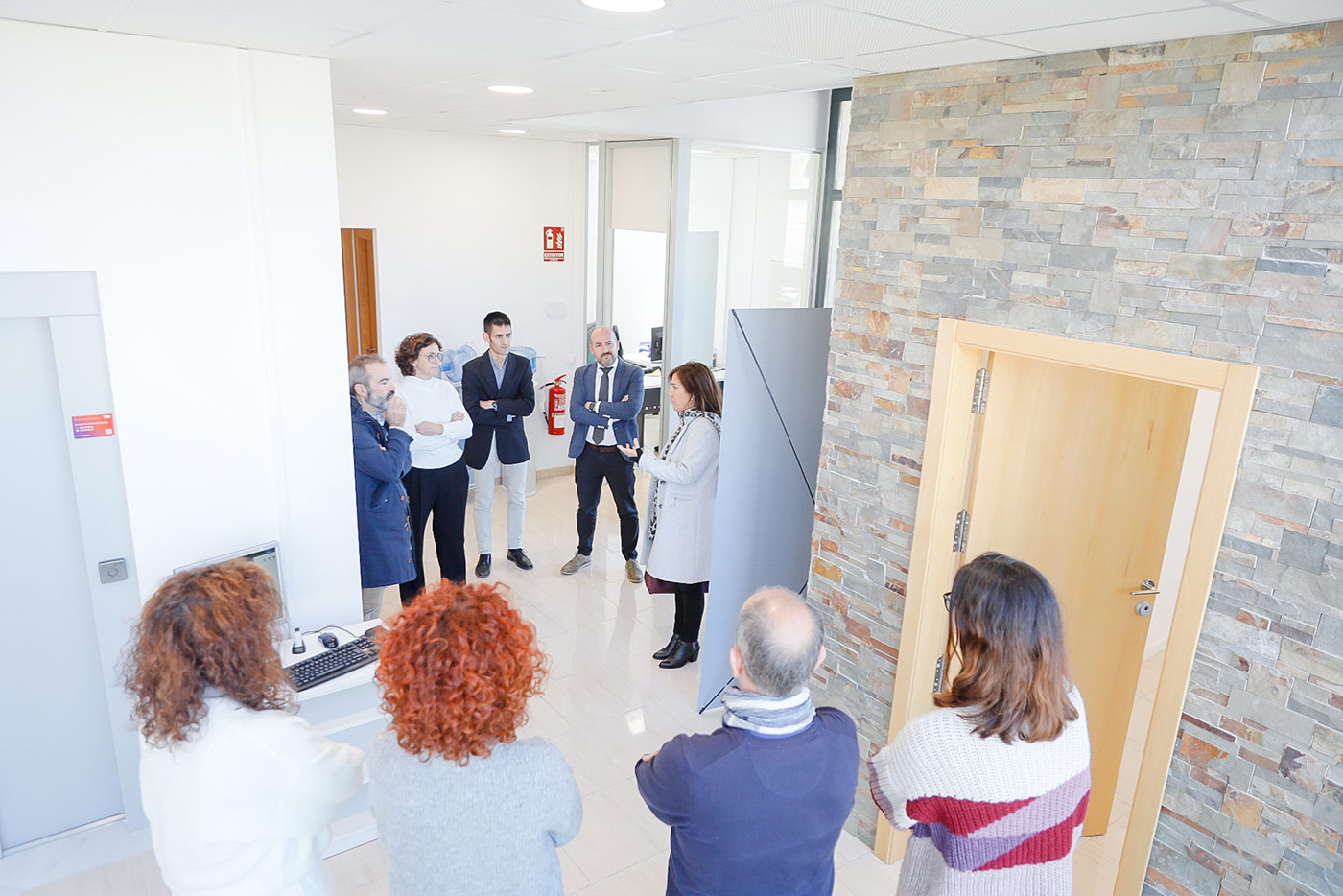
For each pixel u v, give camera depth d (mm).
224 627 1470
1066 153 2150
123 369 2559
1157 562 2979
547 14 1938
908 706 2809
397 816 1381
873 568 2896
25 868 2709
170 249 2562
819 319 3570
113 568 2697
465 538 5695
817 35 2027
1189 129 1907
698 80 2865
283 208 2703
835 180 6500
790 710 1526
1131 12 1637
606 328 4816
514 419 5016
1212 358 1930
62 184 2371
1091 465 2838
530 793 1411
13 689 2684
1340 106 1674
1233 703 1954
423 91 3523
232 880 1511
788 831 1525
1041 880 1597
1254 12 1597
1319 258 1732
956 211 2436
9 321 2455
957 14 1722
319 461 2955
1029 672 1523
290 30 2256
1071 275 2182
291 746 1519
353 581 3125
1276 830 1915
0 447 2521
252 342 2766
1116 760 3109
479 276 6207
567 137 6027
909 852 1772
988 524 2734
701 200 7336
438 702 1339
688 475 3777
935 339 2557
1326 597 1784
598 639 4398
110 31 2326
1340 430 1733
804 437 3686
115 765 2900
